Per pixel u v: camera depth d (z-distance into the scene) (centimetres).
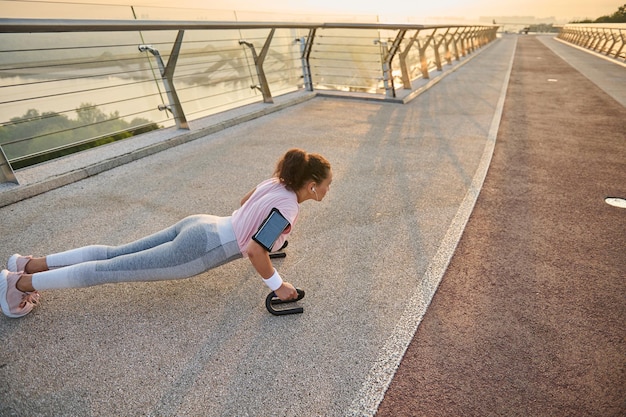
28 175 365
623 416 141
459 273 227
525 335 179
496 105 683
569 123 555
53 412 146
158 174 394
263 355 172
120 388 157
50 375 163
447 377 159
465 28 1573
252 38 624
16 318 196
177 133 506
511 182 355
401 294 209
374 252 250
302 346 176
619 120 566
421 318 192
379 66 750
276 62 751
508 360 166
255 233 161
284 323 191
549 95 772
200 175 390
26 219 303
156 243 190
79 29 332
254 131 548
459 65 1291
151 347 177
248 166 412
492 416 142
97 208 320
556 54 1848
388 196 331
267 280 175
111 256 189
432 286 215
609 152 430
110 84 473
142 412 146
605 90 817
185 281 224
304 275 228
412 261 239
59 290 216
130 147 448
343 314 196
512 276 223
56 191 355
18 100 352
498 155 428
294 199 172
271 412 145
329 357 170
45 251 258
